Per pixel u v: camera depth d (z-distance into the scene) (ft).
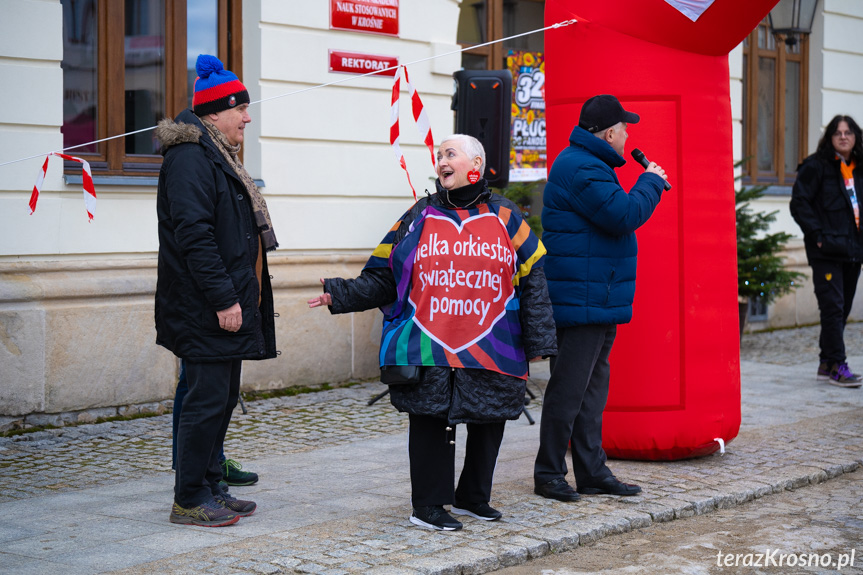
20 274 22.25
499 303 13.96
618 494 16.31
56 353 22.41
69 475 18.39
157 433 22.03
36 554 13.23
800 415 23.39
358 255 28.22
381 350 13.99
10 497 16.71
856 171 27.32
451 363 13.66
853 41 43.86
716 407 18.43
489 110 23.52
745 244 33.86
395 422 23.17
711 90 18.22
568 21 18.33
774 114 42.37
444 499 14.35
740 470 18.17
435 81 29.89
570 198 15.67
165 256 14.10
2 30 22.07
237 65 26.50
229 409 15.47
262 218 14.66
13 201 22.27
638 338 18.08
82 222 23.32
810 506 16.48
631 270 16.02
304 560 12.84
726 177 18.54
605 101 15.90
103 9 24.09
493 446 14.69
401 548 13.37
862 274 43.50
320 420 23.34
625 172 18.01
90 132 23.98
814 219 27.27
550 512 15.28
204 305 13.98
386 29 28.48
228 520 14.56
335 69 27.63
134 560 12.91
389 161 28.89
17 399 21.88
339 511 15.37
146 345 23.93
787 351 34.45
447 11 29.99
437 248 13.93
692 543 14.33
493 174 23.70
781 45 42.27
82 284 22.88
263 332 14.98
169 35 25.30
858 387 27.22
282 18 26.61
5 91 22.16
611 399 18.38
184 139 13.99
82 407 22.88
